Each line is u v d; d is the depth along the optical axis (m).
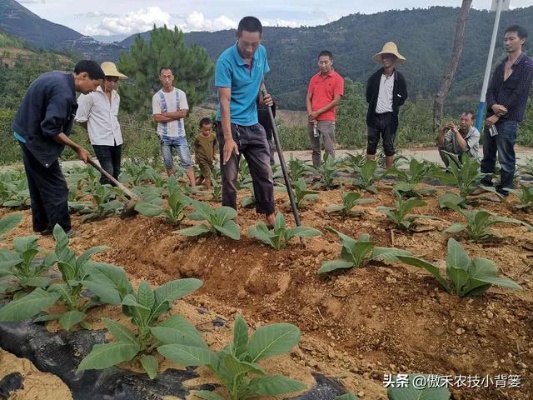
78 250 4.84
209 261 4.06
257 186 4.41
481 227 4.14
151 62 19.34
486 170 6.16
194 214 4.26
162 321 2.81
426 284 3.23
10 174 8.71
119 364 2.57
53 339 2.83
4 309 2.71
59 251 3.32
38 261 4.09
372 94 7.01
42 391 2.54
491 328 2.84
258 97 4.35
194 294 3.87
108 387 2.45
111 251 4.84
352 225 4.74
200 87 20.86
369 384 2.66
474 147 6.95
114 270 3.05
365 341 3.01
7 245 5.10
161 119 6.76
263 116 4.97
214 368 2.26
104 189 5.68
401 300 3.13
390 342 2.95
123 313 2.97
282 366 2.67
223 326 3.11
